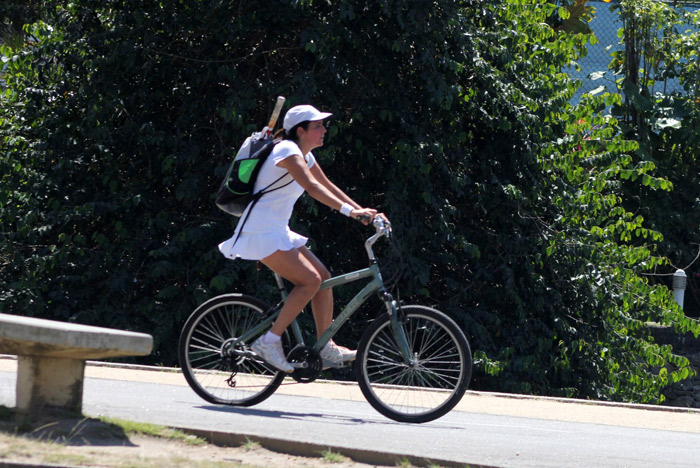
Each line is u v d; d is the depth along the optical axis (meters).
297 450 16.14
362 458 16.00
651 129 55.44
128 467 13.52
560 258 41.41
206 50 39.81
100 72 39.00
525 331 40.09
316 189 19.12
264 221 19.39
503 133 40.66
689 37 55.09
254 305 20.59
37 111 40.91
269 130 20.06
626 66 55.88
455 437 18.55
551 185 42.44
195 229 37.16
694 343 46.62
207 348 20.97
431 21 36.94
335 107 37.16
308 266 19.56
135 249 38.16
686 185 54.97
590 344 41.44
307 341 28.94
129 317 38.28
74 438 15.12
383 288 19.94
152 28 38.75
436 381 20.50
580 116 43.50
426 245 39.97
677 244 54.19
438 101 36.22
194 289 36.78
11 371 24.80
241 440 16.33
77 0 40.25
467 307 40.97
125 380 24.94
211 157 39.47
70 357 16.19
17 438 14.48
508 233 41.41
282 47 39.22
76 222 39.38
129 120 39.75
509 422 22.22
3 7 49.81
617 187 45.03
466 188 40.53
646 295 43.75
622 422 24.23
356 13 37.53
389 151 38.88
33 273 37.44
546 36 44.09
